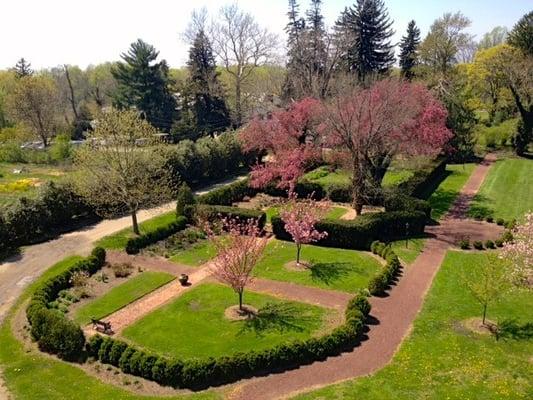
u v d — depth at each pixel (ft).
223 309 77.51
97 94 295.89
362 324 70.59
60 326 66.44
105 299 81.41
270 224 118.11
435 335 69.15
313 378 60.13
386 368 61.62
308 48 210.79
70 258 98.53
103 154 105.91
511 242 89.45
